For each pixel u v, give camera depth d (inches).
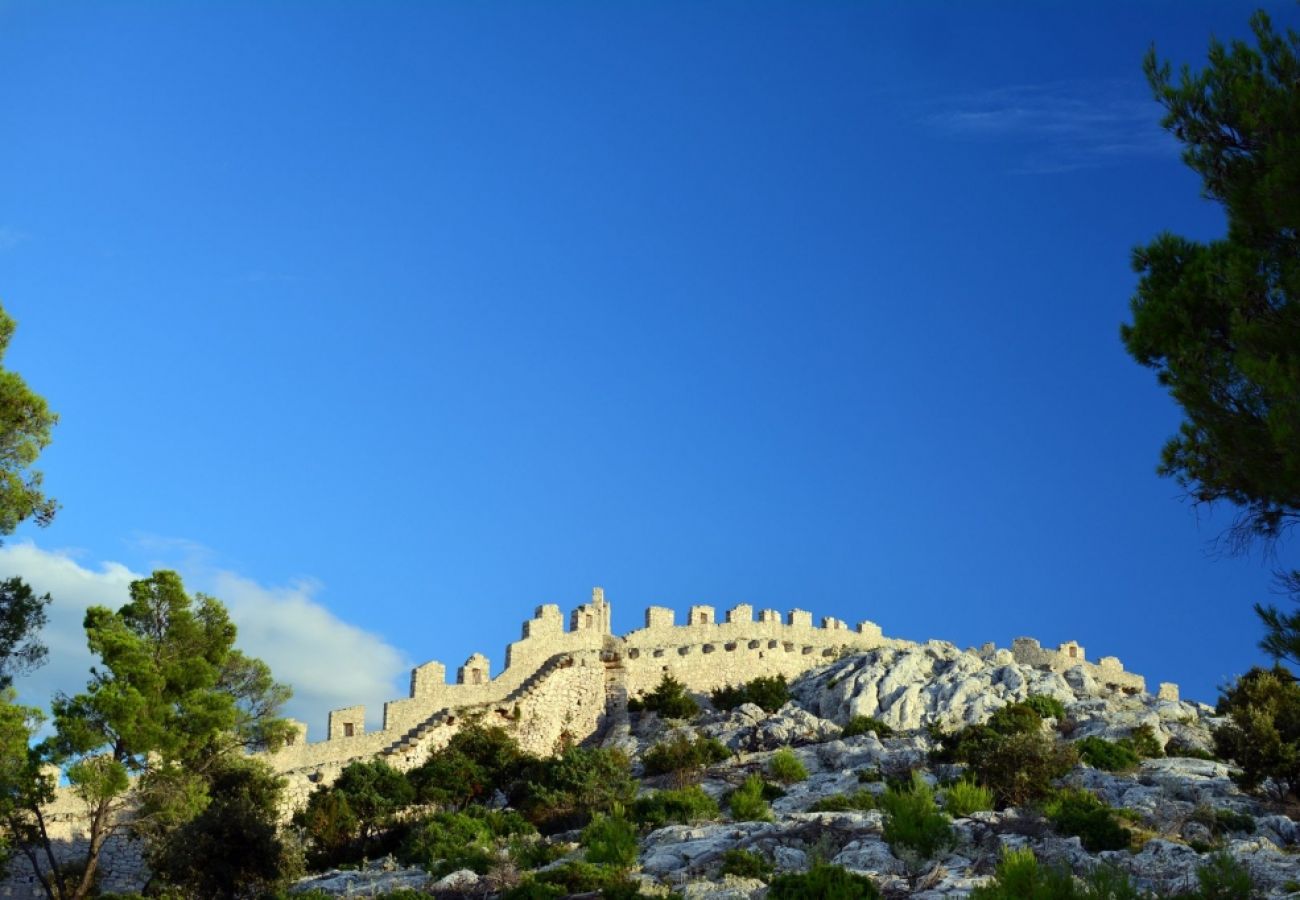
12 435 2235.5
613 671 4180.6
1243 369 1443.2
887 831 2203.5
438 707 3846.0
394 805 3218.5
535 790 3097.9
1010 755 2684.5
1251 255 1513.3
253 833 2532.0
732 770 3275.1
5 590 2228.1
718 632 4409.5
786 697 4146.2
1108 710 3909.9
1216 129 1563.7
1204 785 2812.5
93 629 2679.6
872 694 4050.2
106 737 2566.4
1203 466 1558.8
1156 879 1943.9
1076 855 2101.4
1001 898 1540.4
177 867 2481.5
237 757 2945.4
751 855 2166.6
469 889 2255.2
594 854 2322.8
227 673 2881.4
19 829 2559.1
